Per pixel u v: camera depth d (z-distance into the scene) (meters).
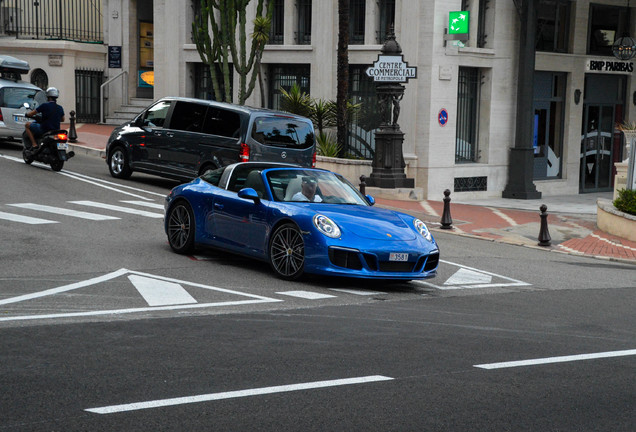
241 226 11.08
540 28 26.98
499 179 25.67
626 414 5.68
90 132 28.47
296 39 25.80
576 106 27.91
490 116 25.28
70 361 6.40
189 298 9.16
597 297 11.03
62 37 32.59
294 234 10.41
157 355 6.69
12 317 7.85
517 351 7.43
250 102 26.81
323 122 24.53
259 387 5.92
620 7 28.83
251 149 17.06
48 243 12.08
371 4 24.41
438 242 15.64
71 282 9.67
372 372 6.46
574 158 28.12
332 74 24.91
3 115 22.17
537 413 5.61
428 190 23.83
